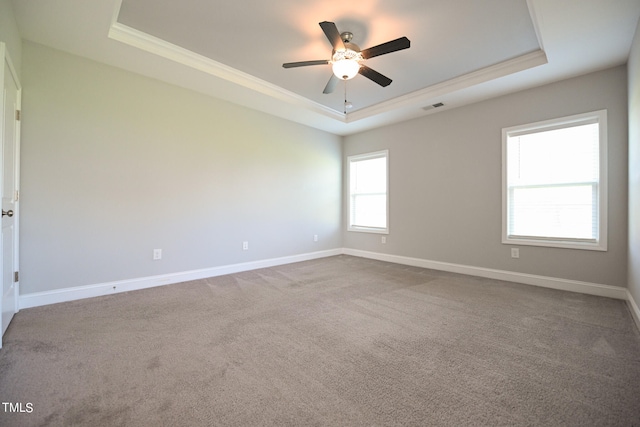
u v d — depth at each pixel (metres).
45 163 2.66
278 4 2.27
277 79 3.57
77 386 1.48
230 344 1.96
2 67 1.86
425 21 2.46
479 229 3.92
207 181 3.78
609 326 2.25
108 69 2.99
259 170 4.36
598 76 3.02
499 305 2.74
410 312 2.56
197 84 3.44
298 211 4.93
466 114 4.02
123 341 1.99
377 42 2.78
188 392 1.45
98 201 2.96
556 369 1.66
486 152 3.84
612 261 2.96
